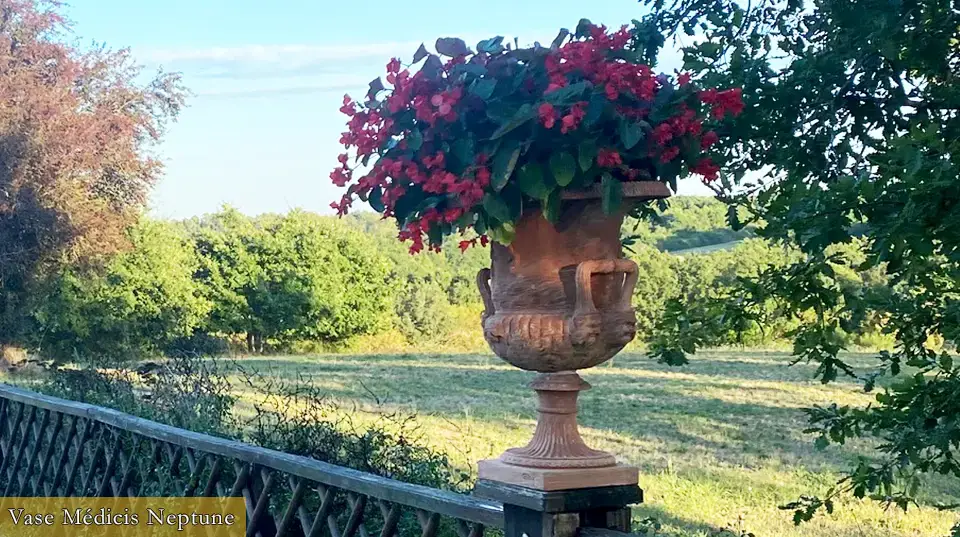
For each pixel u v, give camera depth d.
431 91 2.06
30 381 9.45
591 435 12.30
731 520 7.64
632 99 2.04
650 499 8.52
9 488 5.68
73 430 5.04
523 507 2.12
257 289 30.16
